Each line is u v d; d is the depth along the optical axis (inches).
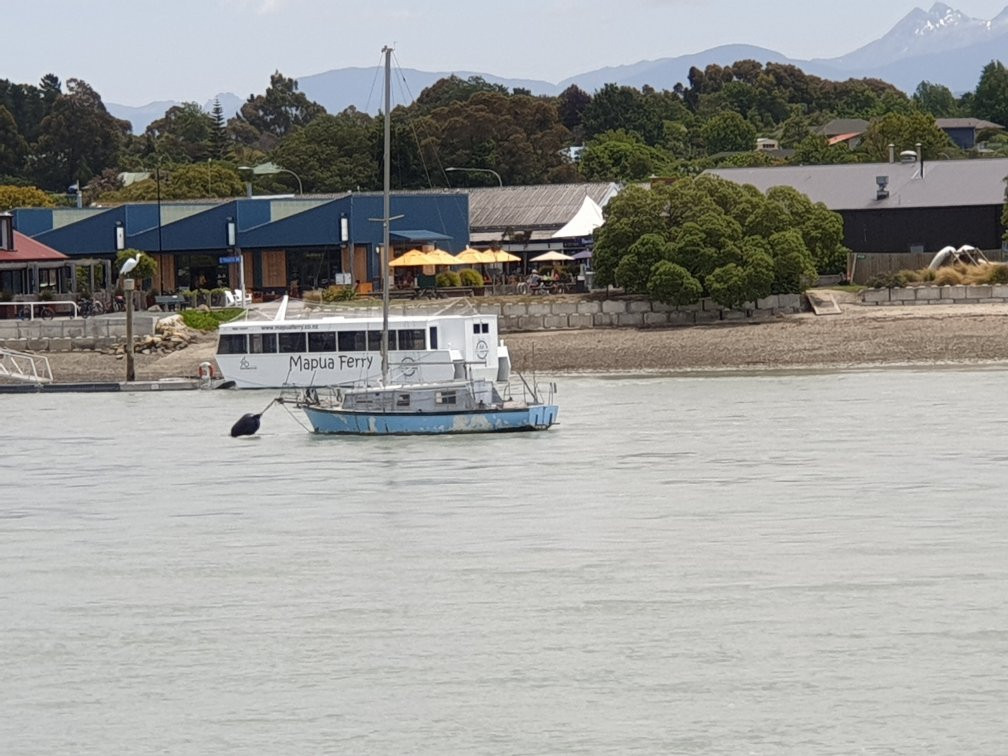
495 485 2805.1
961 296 4899.1
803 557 2191.2
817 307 4909.0
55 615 2007.9
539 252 6397.6
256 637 1888.5
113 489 2903.5
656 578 2100.1
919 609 1918.1
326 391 4296.3
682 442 3228.3
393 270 5959.6
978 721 1572.3
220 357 4375.0
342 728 1600.6
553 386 3572.8
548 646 1822.1
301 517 2576.3
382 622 1934.1
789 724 1579.7
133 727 1617.9
